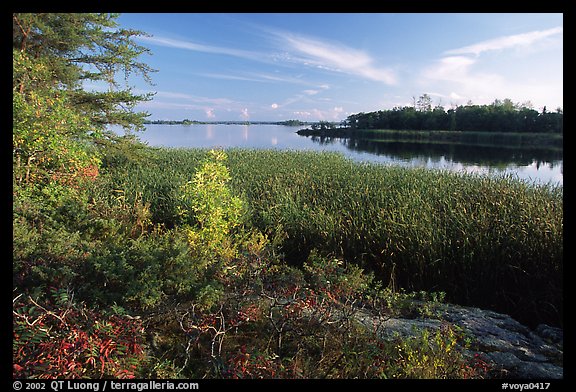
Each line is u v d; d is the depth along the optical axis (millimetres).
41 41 9891
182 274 3803
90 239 5008
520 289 5801
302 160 17391
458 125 71188
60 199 6195
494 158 29016
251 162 15734
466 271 6031
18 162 6480
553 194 8711
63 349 2527
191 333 3400
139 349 2900
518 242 6129
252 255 4660
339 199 9008
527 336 4617
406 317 4727
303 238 7266
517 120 63031
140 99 11609
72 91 10469
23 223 4504
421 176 12172
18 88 7879
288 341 3559
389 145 48188
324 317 3545
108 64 11422
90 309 3061
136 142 12211
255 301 3824
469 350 3951
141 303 3436
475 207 7852
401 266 6309
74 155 7418
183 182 9586
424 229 6516
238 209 5969
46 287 3307
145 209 7266
